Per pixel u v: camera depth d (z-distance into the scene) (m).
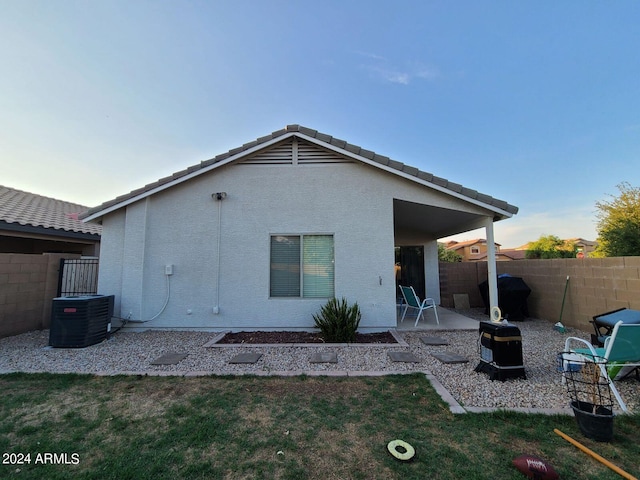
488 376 4.75
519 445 2.97
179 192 8.08
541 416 3.50
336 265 7.80
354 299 7.74
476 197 7.61
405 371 4.99
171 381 4.60
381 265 7.80
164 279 7.90
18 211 10.72
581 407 3.37
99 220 8.23
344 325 6.86
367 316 7.71
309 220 7.94
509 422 3.40
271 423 3.38
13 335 7.68
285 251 7.93
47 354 6.01
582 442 3.02
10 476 2.51
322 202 7.96
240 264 7.88
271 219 7.97
